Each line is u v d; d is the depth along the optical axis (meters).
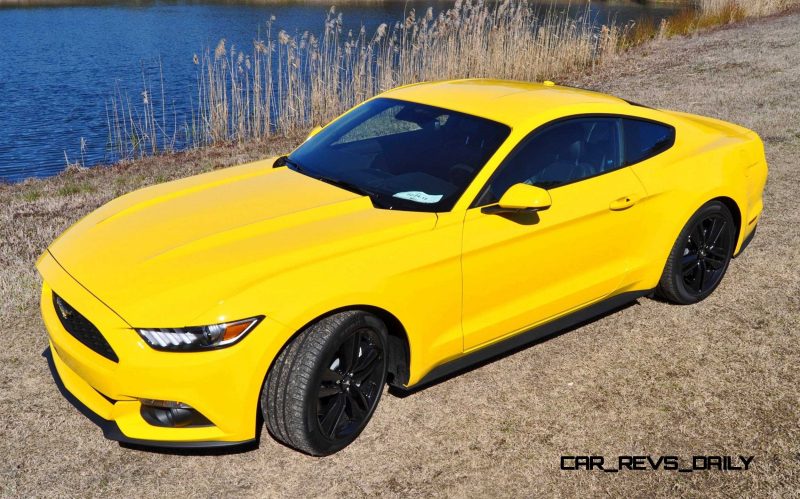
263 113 14.29
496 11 17.67
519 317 3.87
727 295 4.97
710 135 4.88
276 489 3.12
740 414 3.67
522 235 3.71
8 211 7.39
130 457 3.33
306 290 3.02
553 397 3.82
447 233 3.47
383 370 3.44
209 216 3.56
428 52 16.38
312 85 13.87
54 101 16.92
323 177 4.00
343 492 3.11
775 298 4.91
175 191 3.97
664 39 21.25
